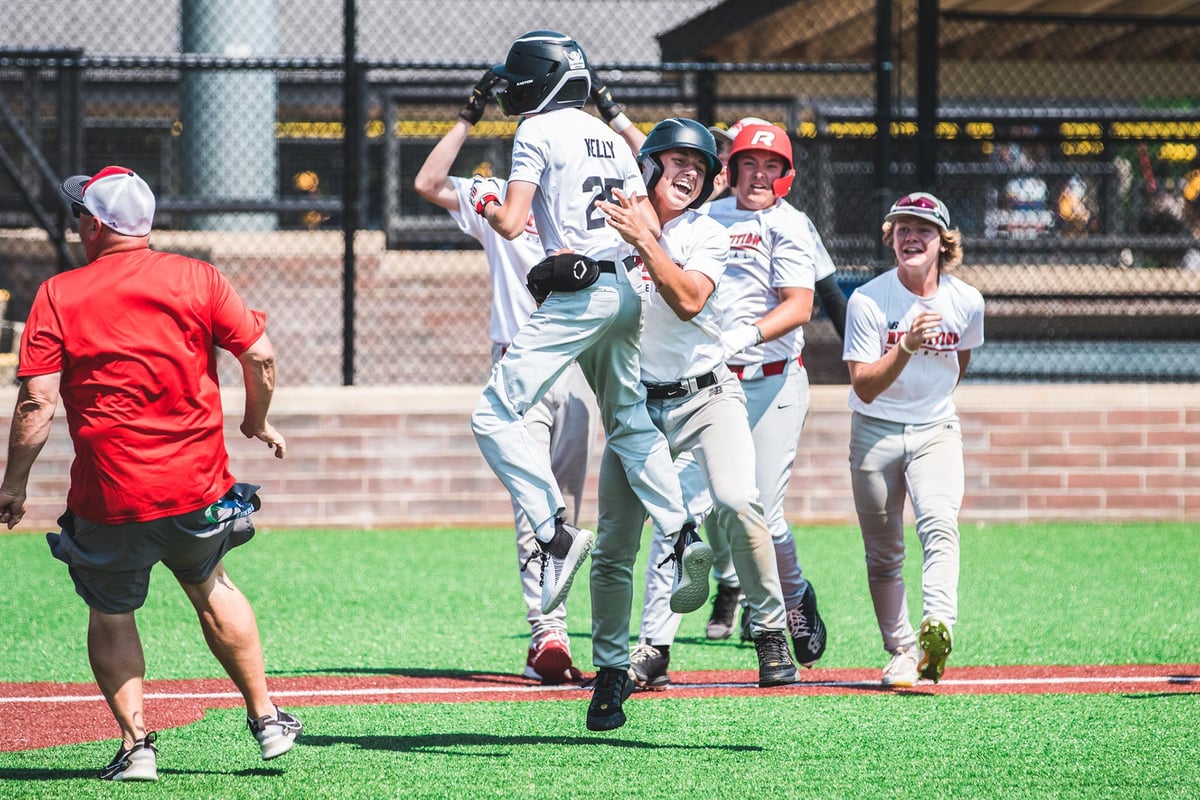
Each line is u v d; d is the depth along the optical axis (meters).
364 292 43.75
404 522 34.34
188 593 15.17
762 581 18.05
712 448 17.75
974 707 18.75
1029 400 34.94
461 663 21.73
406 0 44.69
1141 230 53.66
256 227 47.91
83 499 14.41
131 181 14.64
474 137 50.44
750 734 17.36
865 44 51.44
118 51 48.62
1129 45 52.03
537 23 44.44
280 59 34.41
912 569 29.28
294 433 34.03
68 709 18.58
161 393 14.32
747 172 21.03
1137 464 35.12
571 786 15.14
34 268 44.84
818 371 37.31
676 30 44.75
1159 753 16.47
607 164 16.53
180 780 15.23
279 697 19.39
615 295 16.11
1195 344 48.88
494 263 21.25
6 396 33.44
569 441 21.11
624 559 17.09
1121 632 23.72
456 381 42.56
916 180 36.06
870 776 15.55
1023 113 53.78
